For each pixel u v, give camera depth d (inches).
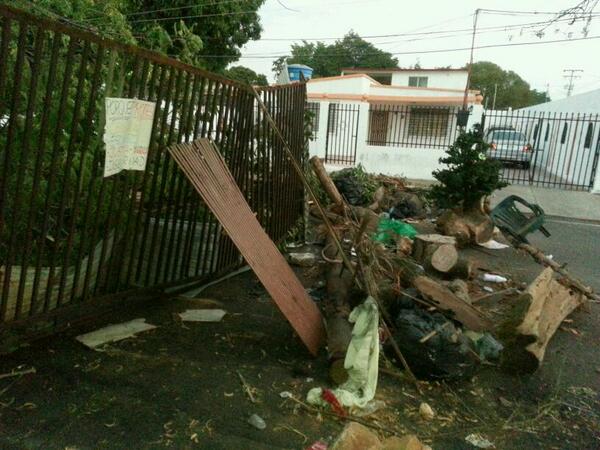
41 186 142.4
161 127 151.3
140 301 166.7
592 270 279.7
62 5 170.9
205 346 148.0
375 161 630.5
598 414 131.1
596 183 545.0
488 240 315.0
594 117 629.0
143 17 580.1
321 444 105.9
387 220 294.0
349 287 172.1
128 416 111.7
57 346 138.7
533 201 496.1
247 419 114.4
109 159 133.0
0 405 110.7
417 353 136.2
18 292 123.6
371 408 122.4
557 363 159.3
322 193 363.3
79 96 122.5
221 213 142.8
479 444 113.4
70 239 132.7
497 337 148.8
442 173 323.6
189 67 152.8
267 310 179.5
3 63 103.1
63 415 109.7
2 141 130.1
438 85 1221.7
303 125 285.9
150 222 162.4
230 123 186.1
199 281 196.2
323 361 144.5
